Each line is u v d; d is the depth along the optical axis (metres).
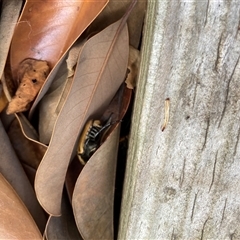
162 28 0.13
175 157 0.15
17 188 0.19
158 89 0.14
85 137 0.17
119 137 0.18
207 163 0.15
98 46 0.16
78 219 0.18
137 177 0.16
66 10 0.16
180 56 0.13
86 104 0.16
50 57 0.17
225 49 0.13
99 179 0.18
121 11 0.17
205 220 0.17
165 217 0.17
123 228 0.18
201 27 0.13
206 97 0.14
